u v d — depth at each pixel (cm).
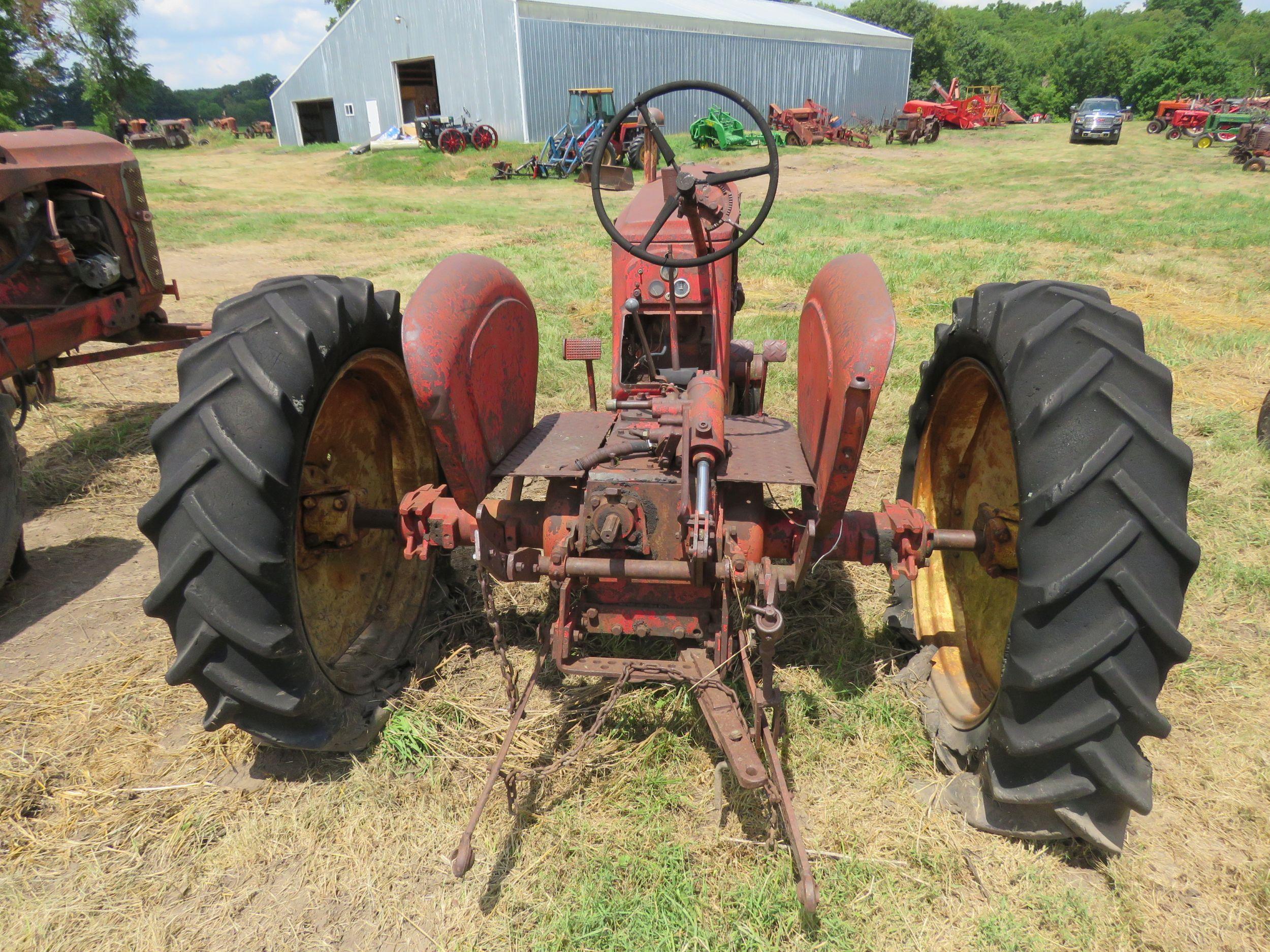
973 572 298
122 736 278
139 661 318
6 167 413
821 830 232
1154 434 194
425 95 3531
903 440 496
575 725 272
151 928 210
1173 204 1496
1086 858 224
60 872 228
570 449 283
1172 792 245
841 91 4006
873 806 240
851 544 258
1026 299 228
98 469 488
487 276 275
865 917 208
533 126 2828
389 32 3188
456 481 250
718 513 245
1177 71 5812
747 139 2798
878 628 322
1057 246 1080
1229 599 341
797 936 203
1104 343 206
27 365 425
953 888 216
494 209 1652
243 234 1312
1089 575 191
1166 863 223
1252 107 3170
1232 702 281
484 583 242
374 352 274
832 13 4894
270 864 228
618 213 1571
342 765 262
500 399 276
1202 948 201
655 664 241
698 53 3219
